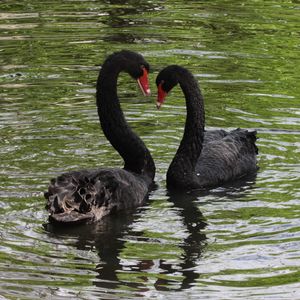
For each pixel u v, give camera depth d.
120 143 12.52
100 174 11.40
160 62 17.77
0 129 14.20
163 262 9.93
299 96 16.03
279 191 12.16
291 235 10.60
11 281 9.34
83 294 9.11
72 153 13.32
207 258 10.02
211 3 23.11
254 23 21.00
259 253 10.10
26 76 16.98
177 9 22.33
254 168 13.14
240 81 16.80
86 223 11.02
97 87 12.59
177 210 11.61
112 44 19.02
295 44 19.31
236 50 18.75
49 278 9.45
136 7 22.45
